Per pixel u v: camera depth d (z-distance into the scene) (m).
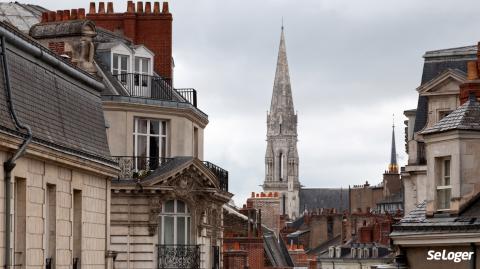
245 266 91.00
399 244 42.47
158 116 74.44
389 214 171.75
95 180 52.75
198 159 74.31
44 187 45.69
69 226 48.84
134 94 75.31
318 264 185.88
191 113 76.12
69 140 48.41
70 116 49.41
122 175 72.75
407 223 42.69
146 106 73.81
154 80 76.50
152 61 76.94
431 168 42.50
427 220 42.12
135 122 73.88
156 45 80.06
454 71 64.88
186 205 74.75
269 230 129.25
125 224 72.75
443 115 65.38
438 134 42.19
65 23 66.06
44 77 46.72
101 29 78.38
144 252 72.94
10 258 42.06
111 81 74.25
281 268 106.38
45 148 44.66
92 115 53.09
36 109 44.91
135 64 76.12
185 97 79.00
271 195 132.25
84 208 51.09
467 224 40.41
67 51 65.00
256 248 103.00
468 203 41.34
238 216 104.38
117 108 73.06
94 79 53.75
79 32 65.69
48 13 76.12
